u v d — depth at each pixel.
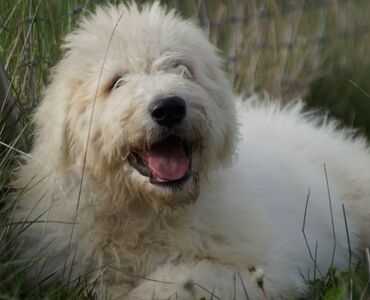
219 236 6.51
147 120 6.00
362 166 8.57
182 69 6.39
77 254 6.46
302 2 11.95
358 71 11.95
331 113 11.30
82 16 7.83
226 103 6.57
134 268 6.49
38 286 6.23
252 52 11.11
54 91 6.60
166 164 6.12
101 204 6.43
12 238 6.45
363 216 8.33
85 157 6.24
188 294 6.04
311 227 7.43
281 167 7.56
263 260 6.51
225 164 6.54
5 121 7.00
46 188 6.57
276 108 9.21
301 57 11.62
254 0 11.40
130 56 6.36
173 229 6.48
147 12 6.69
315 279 6.70
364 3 12.87
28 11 7.95
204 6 10.58
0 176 6.72
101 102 6.27
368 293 6.45
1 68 6.94
